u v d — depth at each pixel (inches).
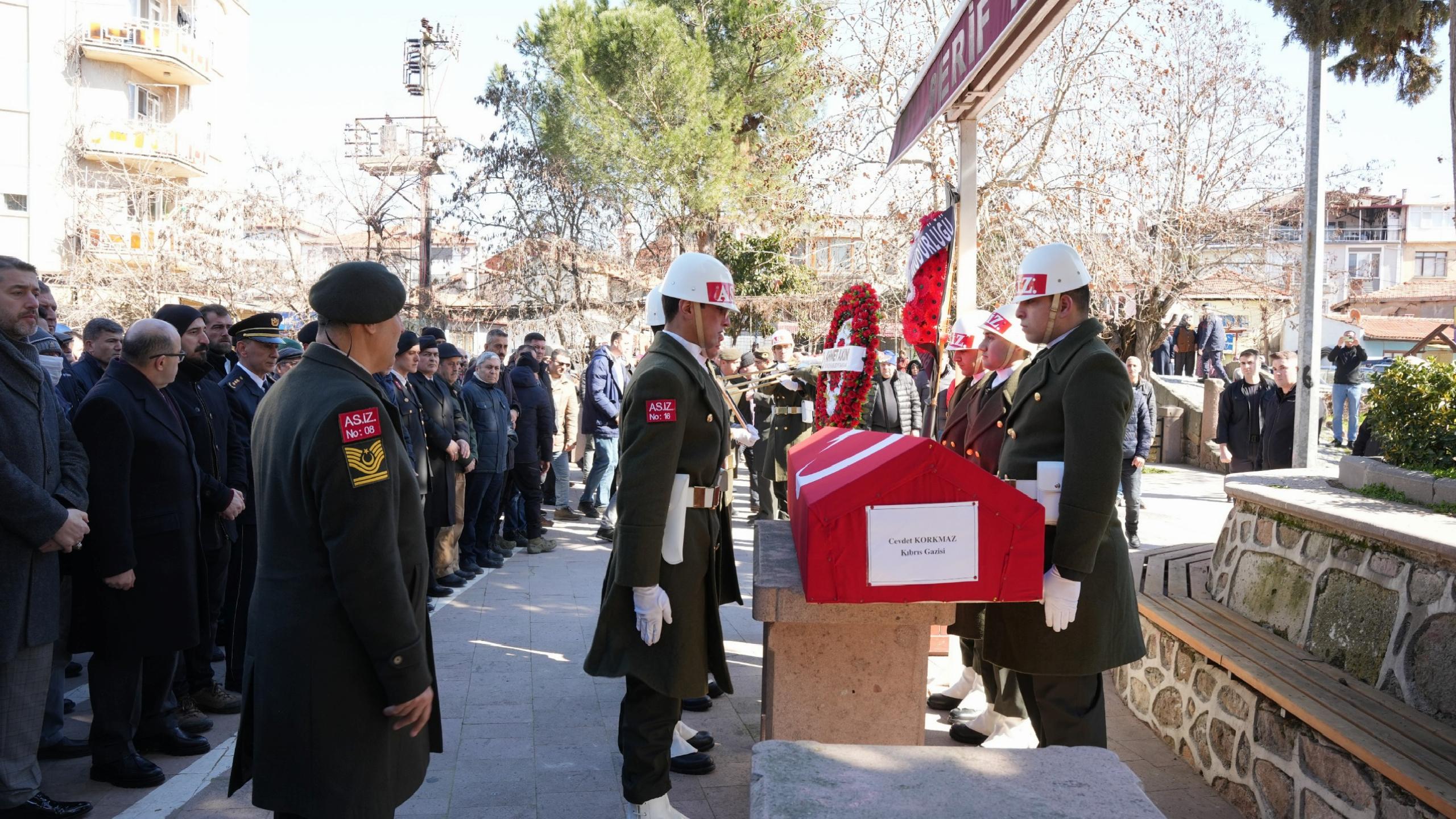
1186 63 647.1
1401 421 166.6
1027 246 585.3
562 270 904.3
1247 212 668.7
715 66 855.1
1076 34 550.0
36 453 135.1
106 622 149.3
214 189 918.4
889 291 626.8
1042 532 107.7
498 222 924.6
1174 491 493.0
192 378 183.3
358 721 97.1
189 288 871.7
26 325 134.1
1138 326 669.3
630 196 879.7
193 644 159.3
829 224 627.8
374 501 94.7
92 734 150.4
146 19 1062.4
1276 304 847.7
